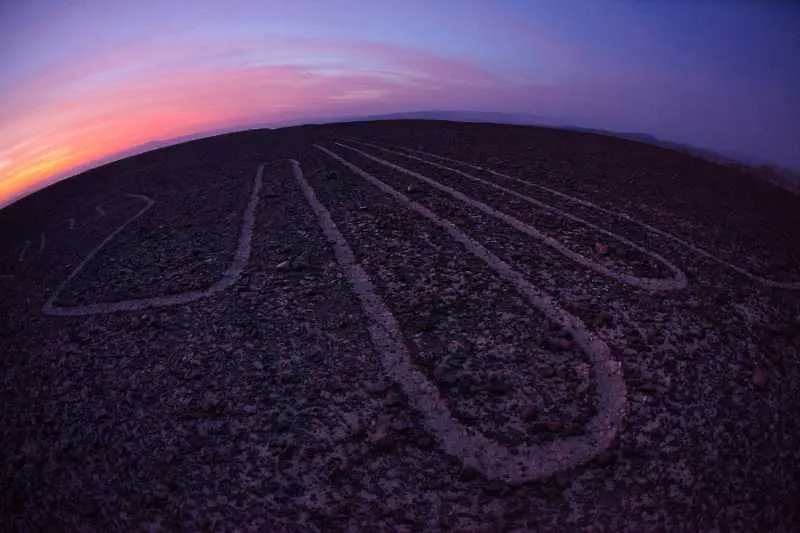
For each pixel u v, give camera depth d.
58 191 18.30
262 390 6.45
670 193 14.68
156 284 9.16
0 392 7.04
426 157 16.91
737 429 5.98
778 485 5.30
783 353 7.41
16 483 5.54
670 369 6.80
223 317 7.93
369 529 4.78
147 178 17.73
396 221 10.90
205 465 5.50
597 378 6.60
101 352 7.49
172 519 4.93
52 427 6.23
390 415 6.02
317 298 8.23
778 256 10.88
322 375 6.64
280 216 11.63
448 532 4.73
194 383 6.64
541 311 7.89
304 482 5.26
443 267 9.07
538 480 5.24
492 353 6.98
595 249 10.01
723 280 9.37
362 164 15.97
